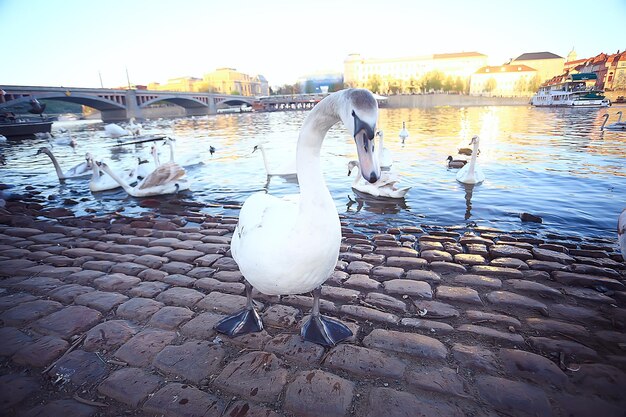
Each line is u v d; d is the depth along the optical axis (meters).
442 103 99.94
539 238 5.78
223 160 15.30
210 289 4.07
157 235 5.99
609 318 3.31
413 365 2.76
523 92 115.50
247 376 2.68
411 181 10.38
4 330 3.32
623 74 70.12
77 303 3.78
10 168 15.13
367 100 1.84
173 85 167.25
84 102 67.00
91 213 8.03
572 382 2.55
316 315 3.20
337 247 2.52
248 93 174.62
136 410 2.43
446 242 5.46
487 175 10.86
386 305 3.61
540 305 3.51
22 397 2.54
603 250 5.15
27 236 5.98
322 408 2.39
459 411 2.35
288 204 2.78
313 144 2.31
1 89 50.97
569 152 14.83
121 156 18.80
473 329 3.16
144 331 3.26
